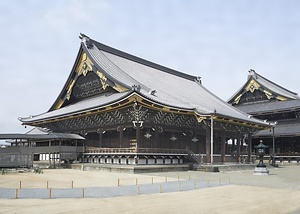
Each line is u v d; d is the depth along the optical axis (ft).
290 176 113.60
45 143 160.97
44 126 196.44
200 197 61.16
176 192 67.51
